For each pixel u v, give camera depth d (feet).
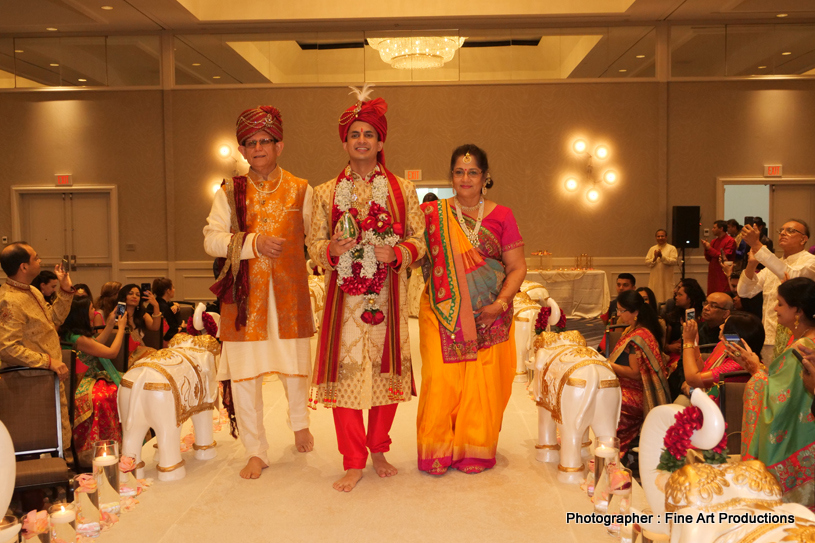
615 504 8.20
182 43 38.09
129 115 38.50
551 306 13.43
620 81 37.91
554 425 10.95
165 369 10.24
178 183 38.63
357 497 9.46
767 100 37.88
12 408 10.18
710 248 32.53
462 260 10.59
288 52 38.04
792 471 7.66
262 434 10.79
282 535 8.24
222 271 10.50
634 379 12.41
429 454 10.30
